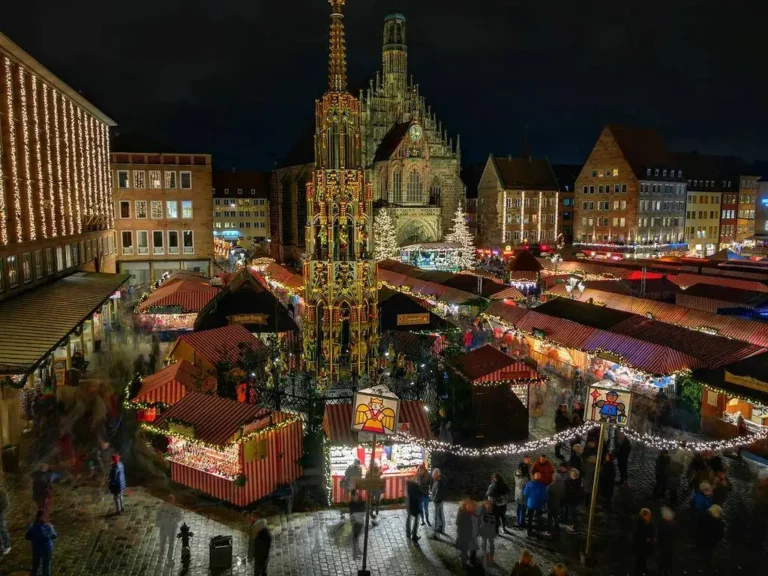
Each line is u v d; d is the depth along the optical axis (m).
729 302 42.12
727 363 27.45
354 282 27.14
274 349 29.70
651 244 104.94
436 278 54.28
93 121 56.59
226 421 20.12
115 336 43.94
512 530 18.72
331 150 27.00
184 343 29.09
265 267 65.38
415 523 17.94
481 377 25.48
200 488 20.81
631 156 109.06
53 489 20.56
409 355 29.09
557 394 31.77
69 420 25.66
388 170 96.12
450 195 104.81
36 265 38.66
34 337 27.02
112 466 19.03
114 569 16.16
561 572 12.91
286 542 17.83
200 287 46.16
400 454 20.72
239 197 139.38
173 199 70.06
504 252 105.00
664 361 28.31
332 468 20.23
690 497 21.06
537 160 119.50
